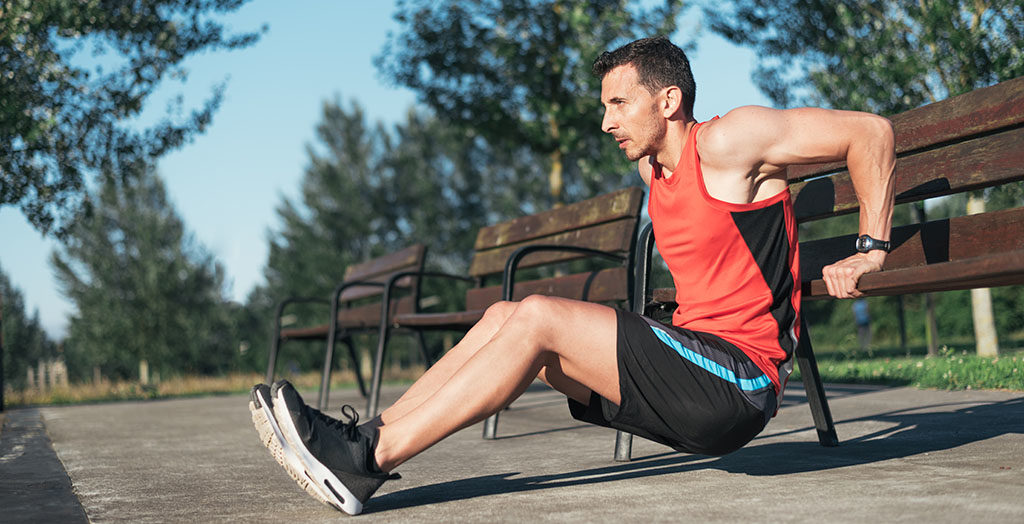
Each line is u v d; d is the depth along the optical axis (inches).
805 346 104.0
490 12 468.4
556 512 67.5
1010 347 423.5
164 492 87.0
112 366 1247.5
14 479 96.2
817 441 111.7
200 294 1250.0
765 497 70.7
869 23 344.5
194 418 195.2
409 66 476.4
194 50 356.5
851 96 319.9
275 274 1459.2
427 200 1363.2
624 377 71.3
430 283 1218.0
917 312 796.0
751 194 75.8
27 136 305.9
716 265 75.5
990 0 289.0
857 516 60.5
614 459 102.0
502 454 112.1
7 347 1535.4
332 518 69.5
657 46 79.7
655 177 84.6
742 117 73.4
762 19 394.3
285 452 67.5
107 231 1221.1
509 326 70.9
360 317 255.1
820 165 100.3
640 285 99.4
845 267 72.4
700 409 70.1
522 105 481.1
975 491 68.2
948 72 302.7
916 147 91.8
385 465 69.1
